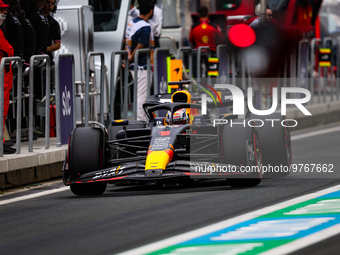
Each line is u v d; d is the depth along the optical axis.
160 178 25.05
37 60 32.75
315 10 55.12
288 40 36.50
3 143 31.56
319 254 17.47
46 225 21.53
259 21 34.34
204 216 21.83
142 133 29.28
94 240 19.30
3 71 30.39
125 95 38.97
